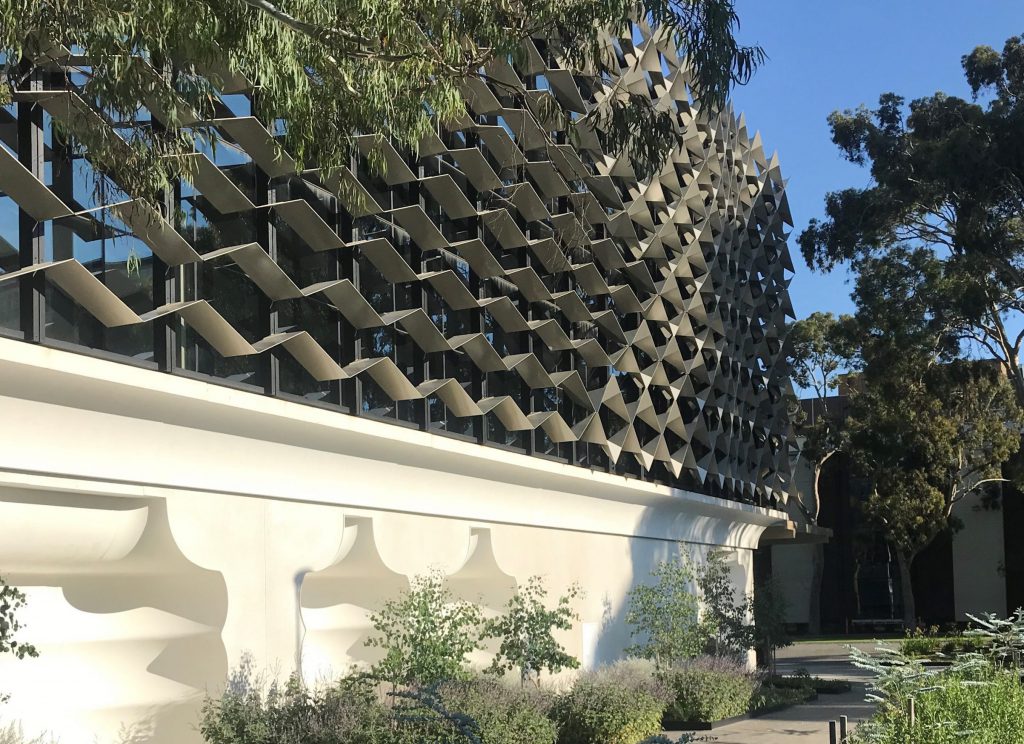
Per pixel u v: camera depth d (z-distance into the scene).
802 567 60.25
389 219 16.83
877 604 58.81
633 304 24.38
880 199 34.88
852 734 13.06
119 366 11.39
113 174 9.66
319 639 17.05
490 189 18.42
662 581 24.81
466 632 17.30
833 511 60.22
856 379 55.44
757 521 35.97
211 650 13.58
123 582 13.62
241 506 14.08
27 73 10.33
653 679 19.86
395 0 8.69
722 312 32.06
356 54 8.95
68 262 10.58
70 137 10.54
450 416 18.58
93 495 12.17
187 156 9.58
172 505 12.93
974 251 32.72
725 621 26.03
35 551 11.67
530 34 9.69
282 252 14.42
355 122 9.77
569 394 22.58
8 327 10.39
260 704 13.04
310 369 14.70
